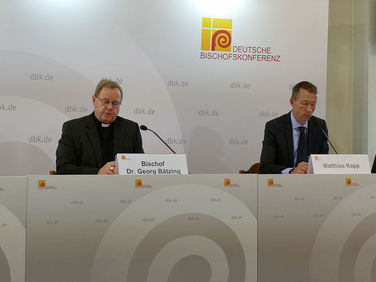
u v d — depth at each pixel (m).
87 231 1.66
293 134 3.49
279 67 4.21
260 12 4.18
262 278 1.80
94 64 3.90
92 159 2.92
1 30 3.73
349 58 4.56
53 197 1.63
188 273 1.74
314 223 1.86
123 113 3.95
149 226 1.70
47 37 3.82
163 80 4.02
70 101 3.86
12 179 1.60
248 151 4.16
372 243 1.92
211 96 4.11
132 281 1.69
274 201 1.82
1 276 1.58
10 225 1.59
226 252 1.77
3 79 3.73
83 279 1.65
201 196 1.75
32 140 3.79
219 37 4.12
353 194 1.90
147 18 3.99
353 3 4.58
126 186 1.69
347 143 4.55
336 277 1.88
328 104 4.57
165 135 4.03
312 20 4.25
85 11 3.88
